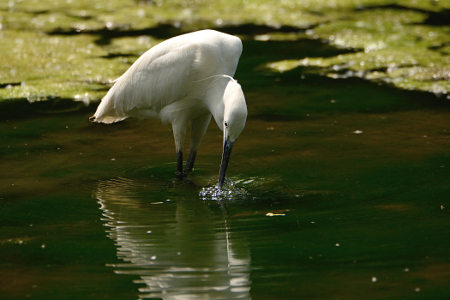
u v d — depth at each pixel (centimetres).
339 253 834
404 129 1355
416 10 2442
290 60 1895
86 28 2189
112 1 2609
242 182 1111
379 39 2067
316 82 1705
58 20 2291
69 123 1417
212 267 807
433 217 943
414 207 984
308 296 727
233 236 902
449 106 1494
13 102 1532
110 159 1230
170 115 1148
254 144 1295
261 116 1466
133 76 1162
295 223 940
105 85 1639
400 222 929
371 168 1152
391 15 2373
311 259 820
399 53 1917
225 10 2467
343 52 1952
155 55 1134
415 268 786
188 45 1095
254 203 1023
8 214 982
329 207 995
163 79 1120
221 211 995
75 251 859
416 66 1794
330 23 2278
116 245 877
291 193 1058
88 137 1345
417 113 1454
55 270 803
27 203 1024
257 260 823
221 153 1269
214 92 1088
